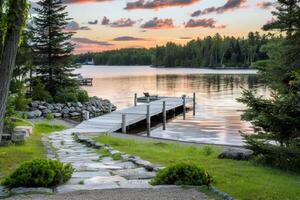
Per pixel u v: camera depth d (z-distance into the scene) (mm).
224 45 143375
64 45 36969
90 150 13719
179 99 41312
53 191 6922
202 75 100688
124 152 13047
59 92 37125
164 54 177125
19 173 7184
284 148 9547
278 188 7113
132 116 27797
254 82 71938
